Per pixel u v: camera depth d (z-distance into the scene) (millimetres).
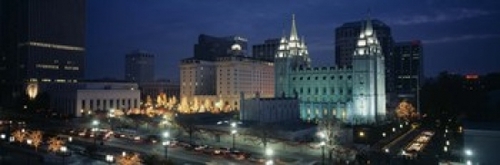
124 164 77938
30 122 166000
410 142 121562
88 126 152375
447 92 192750
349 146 106938
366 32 177750
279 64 198750
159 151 101000
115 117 173375
